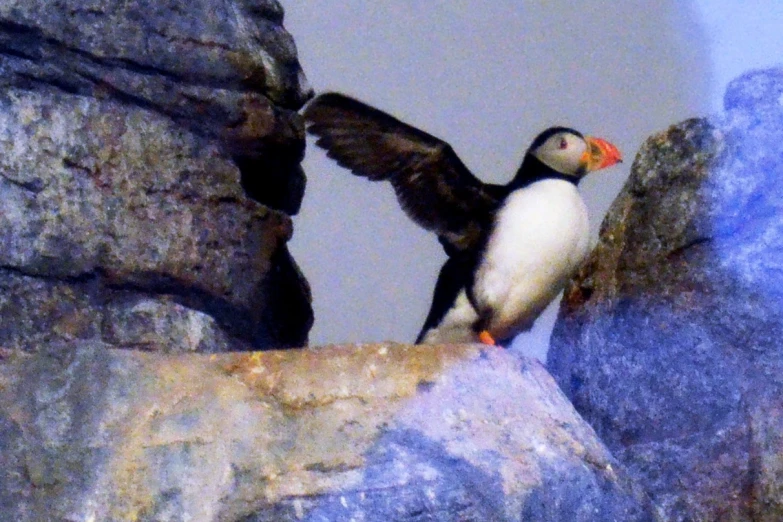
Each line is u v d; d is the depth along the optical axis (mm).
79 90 9750
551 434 8547
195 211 10062
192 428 8242
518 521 8133
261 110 10508
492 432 8383
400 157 10195
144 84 10000
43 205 9430
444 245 10406
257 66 10508
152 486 8102
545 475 8312
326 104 9852
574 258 10148
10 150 9391
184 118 10180
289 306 10906
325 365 8453
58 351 8656
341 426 8258
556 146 10328
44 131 9516
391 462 8148
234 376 8422
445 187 10289
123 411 8359
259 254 10453
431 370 8523
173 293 9898
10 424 8461
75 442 8336
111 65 9898
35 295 9320
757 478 9242
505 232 10055
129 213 9742
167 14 10180
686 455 9594
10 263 9266
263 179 10945
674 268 10086
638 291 10219
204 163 10188
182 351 9719
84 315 9461
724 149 10109
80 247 9508
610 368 10250
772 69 10281
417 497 8062
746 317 9672
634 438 9945
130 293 9719
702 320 9836
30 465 8328
